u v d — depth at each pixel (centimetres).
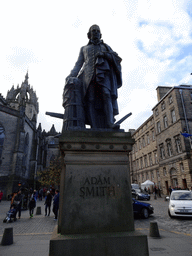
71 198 206
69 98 303
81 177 216
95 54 309
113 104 312
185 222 916
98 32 330
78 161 221
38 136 4653
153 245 500
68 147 223
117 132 240
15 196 1062
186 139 2659
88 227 200
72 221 199
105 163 226
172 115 3048
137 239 189
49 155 5659
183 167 2677
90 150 226
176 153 2845
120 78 319
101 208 208
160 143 3378
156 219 1027
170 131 3048
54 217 1077
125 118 308
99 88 308
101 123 305
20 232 724
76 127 265
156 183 3600
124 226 207
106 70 294
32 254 446
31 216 1116
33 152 4288
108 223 204
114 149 231
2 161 3209
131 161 5166
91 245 182
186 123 2723
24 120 3578
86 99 312
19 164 3244
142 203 1103
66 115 296
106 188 216
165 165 3175
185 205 1018
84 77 312
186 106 2861
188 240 551
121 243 186
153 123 3788
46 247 506
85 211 204
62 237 185
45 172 4125
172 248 470
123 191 219
